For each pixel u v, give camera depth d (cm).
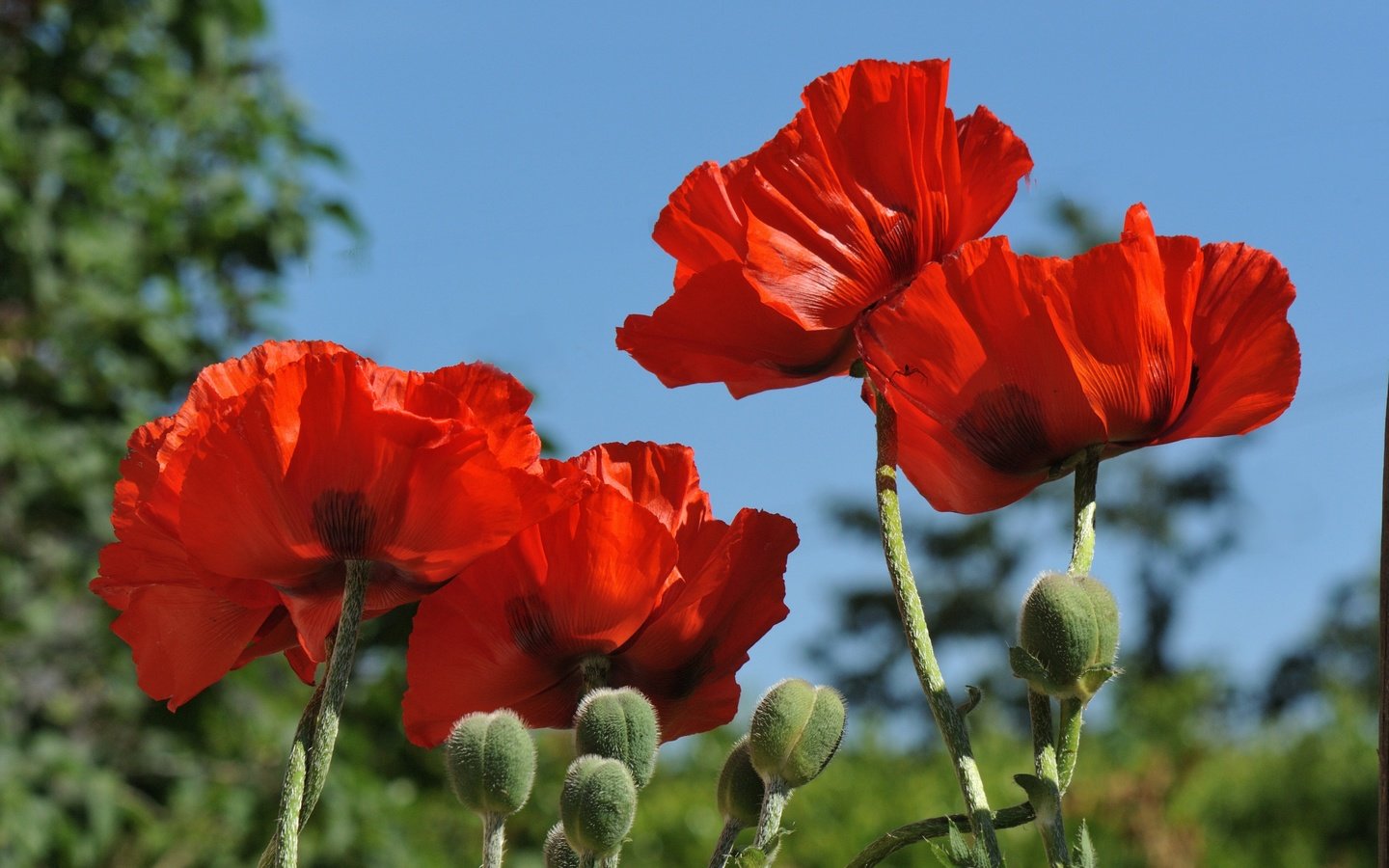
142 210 393
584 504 118
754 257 119
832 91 120
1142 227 117
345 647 113
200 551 113
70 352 368
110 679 338
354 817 316
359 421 113
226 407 114
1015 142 121
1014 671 112
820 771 117
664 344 122
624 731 116
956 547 1549
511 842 380
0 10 393
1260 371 117
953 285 116
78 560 358
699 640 121
